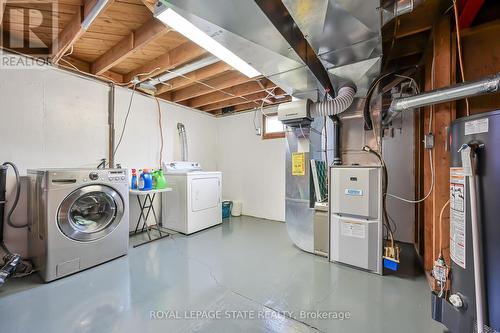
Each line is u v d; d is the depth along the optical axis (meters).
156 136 3.83
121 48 2.38
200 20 1.42
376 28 1.51
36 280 2.04
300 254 2.65
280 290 1.90
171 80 3.34
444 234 1.79
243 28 1.49
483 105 1.80
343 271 2.23
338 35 1.59
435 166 1.88
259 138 4.50
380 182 2.17
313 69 2.18
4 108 2.30
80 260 2.21
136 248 2.84
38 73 2.53
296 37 1.80
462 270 1.25
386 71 2.67
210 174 3.80
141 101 3.61
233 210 4.59
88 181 2.27
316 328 1.47
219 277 2.11
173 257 2.57
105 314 1.60
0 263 2.22
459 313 1.27
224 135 5.00
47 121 2.60
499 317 1.08
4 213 2.24
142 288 1.92
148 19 2.02
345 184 2.33
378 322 1.52
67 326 1.48
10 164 2.20
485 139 1.13
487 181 1.12
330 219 2.44
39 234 2.12
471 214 1.14
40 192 2.10
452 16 1.81
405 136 3.11
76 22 1.92
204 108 4.63
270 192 4.37
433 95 1.74
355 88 2.42
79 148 2.87
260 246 2.91
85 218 2.40
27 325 1.49
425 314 1.60
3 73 2.30
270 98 3.96
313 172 2.70
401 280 2.06
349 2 1.27
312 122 2.74
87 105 2.95
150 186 3.18
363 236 2.22
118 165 3.20
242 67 2.38
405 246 2.96
